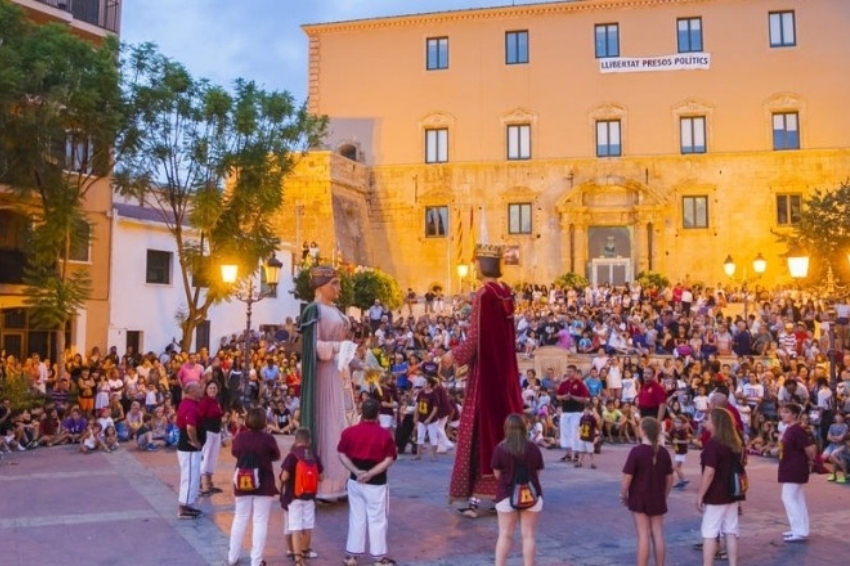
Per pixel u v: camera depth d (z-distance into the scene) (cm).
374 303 3631
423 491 1298
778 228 4203
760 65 4316
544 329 2995
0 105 2048
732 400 2008
